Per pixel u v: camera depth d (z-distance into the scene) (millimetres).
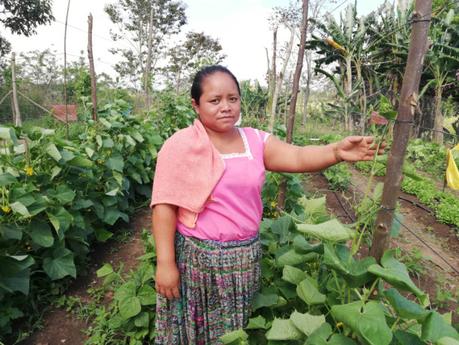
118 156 4023
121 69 29297
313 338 1298
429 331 1131
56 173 2951
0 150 2799
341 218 5023
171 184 1524
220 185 1518
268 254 2236
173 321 1726
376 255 1497
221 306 1650
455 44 10930
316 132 13180
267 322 1800
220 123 1513
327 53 12898
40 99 14820
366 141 1475
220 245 1573
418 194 6297
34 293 2861
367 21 12695
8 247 2643
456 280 3564
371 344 1075
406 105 1327
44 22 15750
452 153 1422
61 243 2891
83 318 2723
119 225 4367
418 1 1259
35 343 2492
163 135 6414
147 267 2391
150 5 26781
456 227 5004
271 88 6598
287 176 2953
